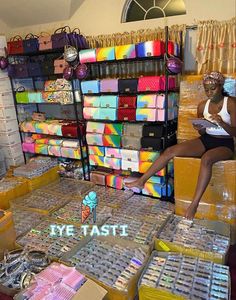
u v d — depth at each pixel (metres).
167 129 2.81
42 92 3.54
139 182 2.57
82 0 3.42
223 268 1.79
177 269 1.80
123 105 2.89
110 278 1.76
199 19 2.86
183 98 2.76
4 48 3.66
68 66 3.14
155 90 2.68
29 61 3.71
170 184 2.98
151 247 2.06
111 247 2.12
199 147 2.44
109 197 2.97
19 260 1.90
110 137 3.08
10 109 3.82
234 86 2.51
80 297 1.56
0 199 2.91
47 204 2.83
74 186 3.28
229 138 2.39
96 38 3.39
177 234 2.20
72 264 1.92
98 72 3.46
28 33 4.01
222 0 2.70
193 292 1.60
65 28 3.60
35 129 3.75
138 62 3.21
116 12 3.29
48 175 3.43
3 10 3.78
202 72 2.87
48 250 2.10
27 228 2.43
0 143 3.93
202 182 2.21
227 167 2.27
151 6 3.13
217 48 2.76
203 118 2.42
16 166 3.78
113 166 3.16
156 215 2.56
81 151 3.41
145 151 2.90
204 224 2.31
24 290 1.62
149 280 1.71
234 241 2.36
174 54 2.76
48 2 3.40
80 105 3.81
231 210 2.35
